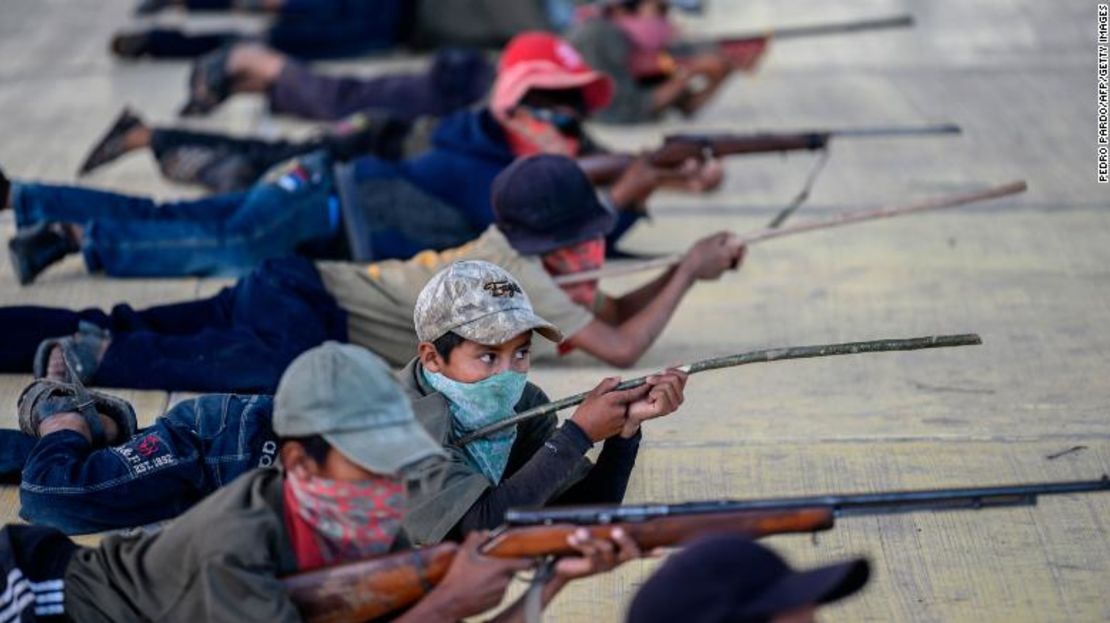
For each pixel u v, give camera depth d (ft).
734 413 70.23
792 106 130.00
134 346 70.18
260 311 71.77
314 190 83.41
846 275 90.07
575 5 144.87
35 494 54.90
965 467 64.18
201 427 56.70
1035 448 66.03
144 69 143.33
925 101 131.13
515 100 86.79
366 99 121.39
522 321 50.01
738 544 34.96
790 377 74.59
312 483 41.91
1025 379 74.02
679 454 65.92
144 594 44.11
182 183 104.32
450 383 50.93
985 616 53.01
